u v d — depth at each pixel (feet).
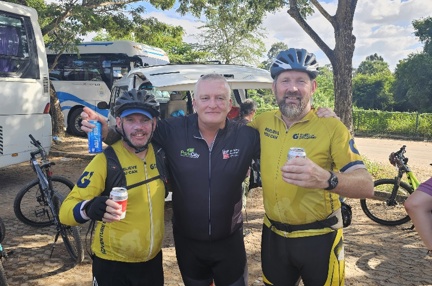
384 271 13.83
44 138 26.05
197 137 8.05
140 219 7.59
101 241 7.70
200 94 7.77
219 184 7.97
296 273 8.48
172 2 48.62
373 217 19.49
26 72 24.84
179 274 13.32
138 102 7.29
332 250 7.98
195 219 8.05
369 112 71.92
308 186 6.49
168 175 8.28
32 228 17.74
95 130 7.91
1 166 23.50
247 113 19.33
